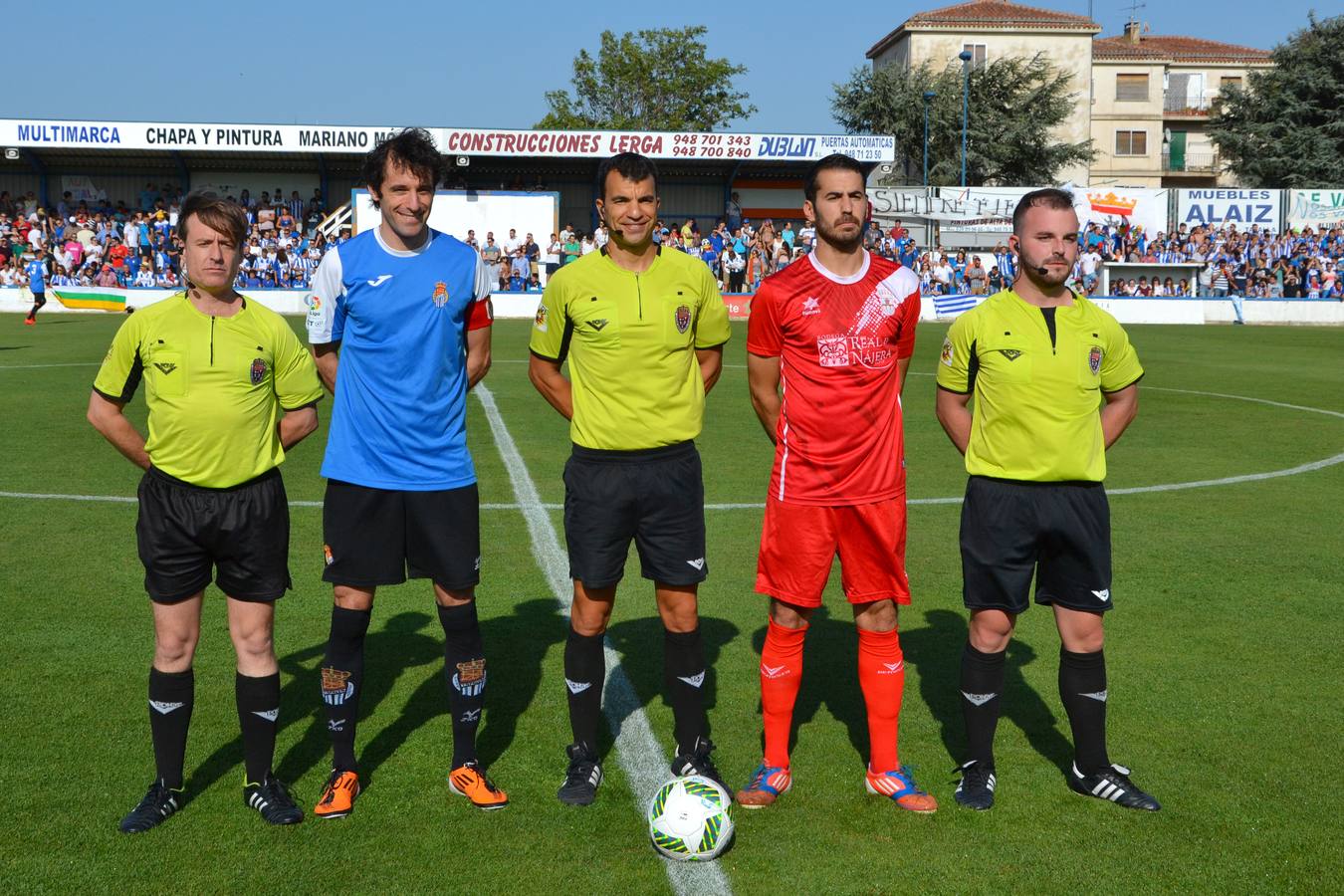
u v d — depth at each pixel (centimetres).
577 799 339
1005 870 302
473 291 344
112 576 566
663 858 307
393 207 328
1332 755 373
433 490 338
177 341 317
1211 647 479
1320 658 466
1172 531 690
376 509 337
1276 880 296
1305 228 3341
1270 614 524
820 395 334
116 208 3225
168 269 2955
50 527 667
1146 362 1814
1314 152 4569
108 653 457
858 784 355
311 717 404
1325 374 1656
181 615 326
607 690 434
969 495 351
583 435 349
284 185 3266
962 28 5097
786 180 3400
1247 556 630
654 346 341
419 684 436
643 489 346
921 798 337
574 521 352
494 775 360
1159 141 5506
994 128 4553
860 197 330
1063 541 340
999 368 339
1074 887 293
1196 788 349
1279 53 4694
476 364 354
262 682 330
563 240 3014
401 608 530
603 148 3055
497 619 515
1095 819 330
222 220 315
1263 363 1819
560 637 492
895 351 340
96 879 292
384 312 331
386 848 311
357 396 337
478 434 1030
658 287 343
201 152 3103
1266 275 3145
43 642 469
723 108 5147
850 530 339
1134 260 3206
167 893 286
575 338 349
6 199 3159
